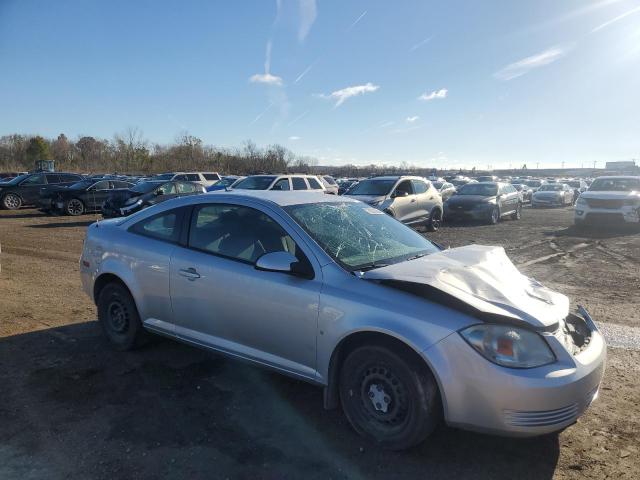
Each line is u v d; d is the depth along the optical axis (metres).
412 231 4.65
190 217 4.37
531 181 46.66
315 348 3.44
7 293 6.96
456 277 3.25
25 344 4.99
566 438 3.34
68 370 4.38
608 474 2.95
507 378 2.80
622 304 6.77
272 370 3.76
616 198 15.41
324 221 4.00
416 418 3.01
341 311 3.27
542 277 8.54
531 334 2.95
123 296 4.73
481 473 2.97
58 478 2.88
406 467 3.02
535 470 3.00
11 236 13.53
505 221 19.89
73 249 11.30
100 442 3.25
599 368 3.12
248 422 3.53
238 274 3.83
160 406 3.75
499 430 2.86
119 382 4.15
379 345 3.14
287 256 3.51
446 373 2.90
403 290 3.21
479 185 19.78
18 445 3.21
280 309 3.58
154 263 4.40
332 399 3.43
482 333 2.90
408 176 15.33
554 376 2.83
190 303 4.16
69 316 5.94
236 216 4.10
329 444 3.26
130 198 17.75
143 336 4.74
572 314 3.69
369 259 3.74
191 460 3.06
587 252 11.34
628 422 3.55
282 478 2.90
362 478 2.91
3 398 3.85
